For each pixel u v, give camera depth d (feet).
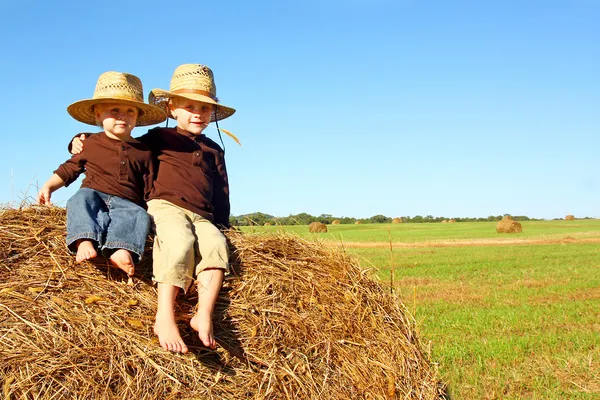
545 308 34.99
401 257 71.31
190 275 12.35
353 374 13.21
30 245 12.23
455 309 34.81
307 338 13.08
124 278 12.37
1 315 10.79
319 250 14.90
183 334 11.89
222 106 16.44
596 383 20.77
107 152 14.11
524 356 24.21
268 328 12.67
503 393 19.61
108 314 11.45
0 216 12.73
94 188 13.69
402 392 13.82
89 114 15.16
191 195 14.46
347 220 273.75
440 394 15.57
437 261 65.51
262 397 11.60
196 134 15.80
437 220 297.74
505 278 49.93
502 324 30.09
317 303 13.74
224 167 16.11
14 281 11.50
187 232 12.80
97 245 12.19
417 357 14.78
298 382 12.21
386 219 281.33
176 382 11.00
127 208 13.03
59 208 13.58
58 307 11.23
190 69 15.92
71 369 10.39
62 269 11.96
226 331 12.31
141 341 11.27
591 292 41.88
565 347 25.64
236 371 11.78
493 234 144.66
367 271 15.49
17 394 9.90
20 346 10.41
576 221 273.95
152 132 15.34
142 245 12.36
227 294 12.90
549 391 19.65
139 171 14.44
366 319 14.28
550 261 66.08
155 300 12.22
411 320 15.60
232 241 14.25
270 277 13.61
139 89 14.79
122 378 10.66
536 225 210.38
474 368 22.17
